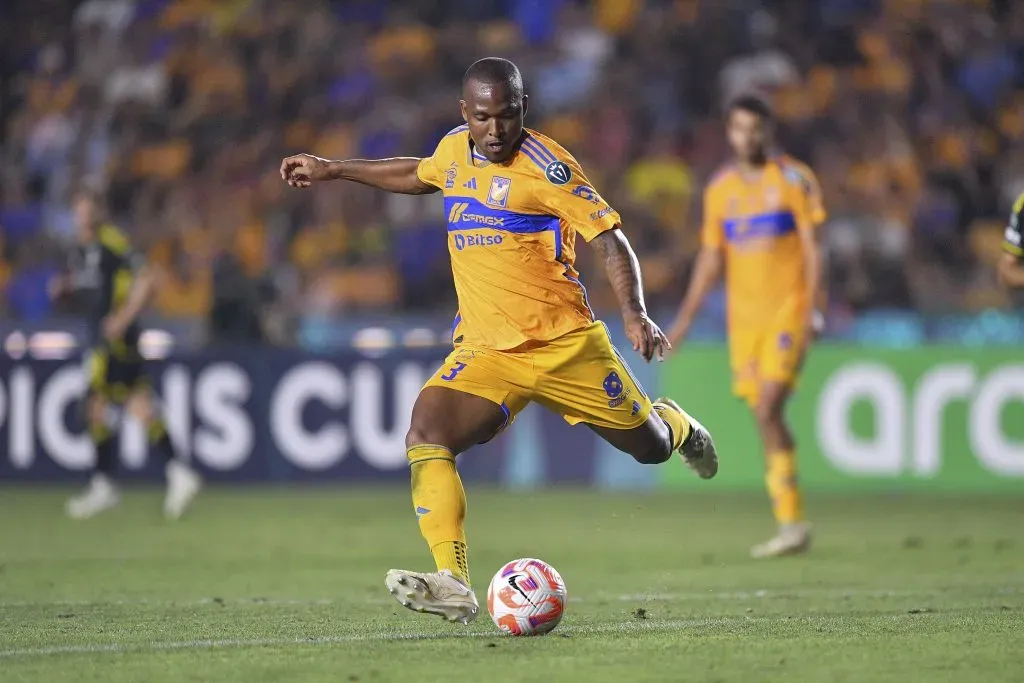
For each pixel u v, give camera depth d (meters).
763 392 31.53
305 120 69.50
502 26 74.00
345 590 25.14
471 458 50.81
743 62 69.50
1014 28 72.19
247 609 22.19
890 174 64.00
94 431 41.97
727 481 48.94
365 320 51.53
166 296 60.62
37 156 69.00
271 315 51.94
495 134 17.95
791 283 31.36
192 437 49.91
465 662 16.09
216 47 72.38
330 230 62.38
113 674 15.60
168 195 66.25
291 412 49.78
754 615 21.00
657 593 24.55
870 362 47.47
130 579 27.03
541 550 32.53
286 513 42.25
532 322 18.70
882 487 47.25
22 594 24.53
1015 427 46.53
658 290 57.16
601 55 70.81
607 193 63.75
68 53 74.12
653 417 20.06
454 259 19.14
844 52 70.44
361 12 74.94
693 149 66.69
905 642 17.48
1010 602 22.50
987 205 64.06
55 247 61.94
